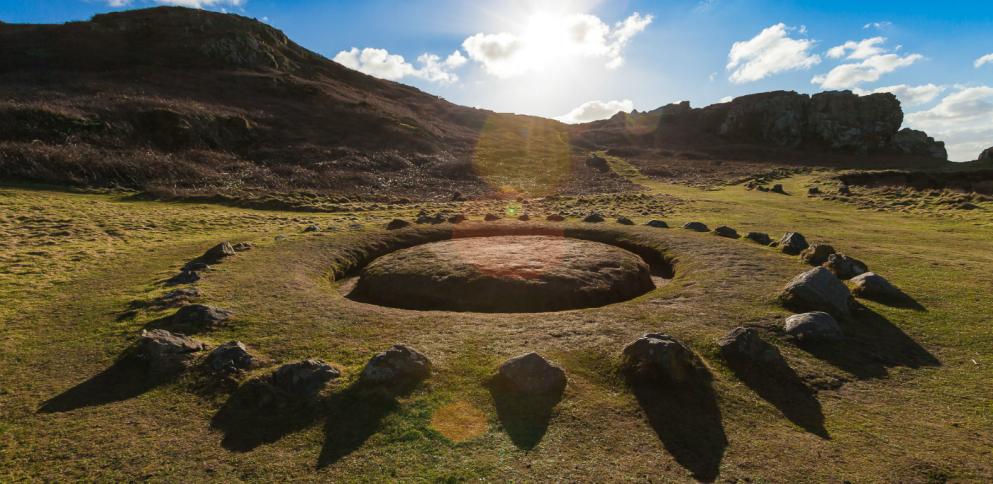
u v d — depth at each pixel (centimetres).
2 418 557
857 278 944
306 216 2145
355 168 3972
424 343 720
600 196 3009
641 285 1143
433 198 3131
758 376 626
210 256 1223
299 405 565
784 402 584
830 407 575
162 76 5212
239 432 532
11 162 2422
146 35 6188
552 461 470
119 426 543
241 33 6812
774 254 1238
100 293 978
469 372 627
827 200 2739
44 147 2720
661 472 455
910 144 8081
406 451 489
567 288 1017
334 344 729
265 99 5422
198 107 4344
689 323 786
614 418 535
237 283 1023
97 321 833
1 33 5703
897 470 462
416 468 464
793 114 8150
